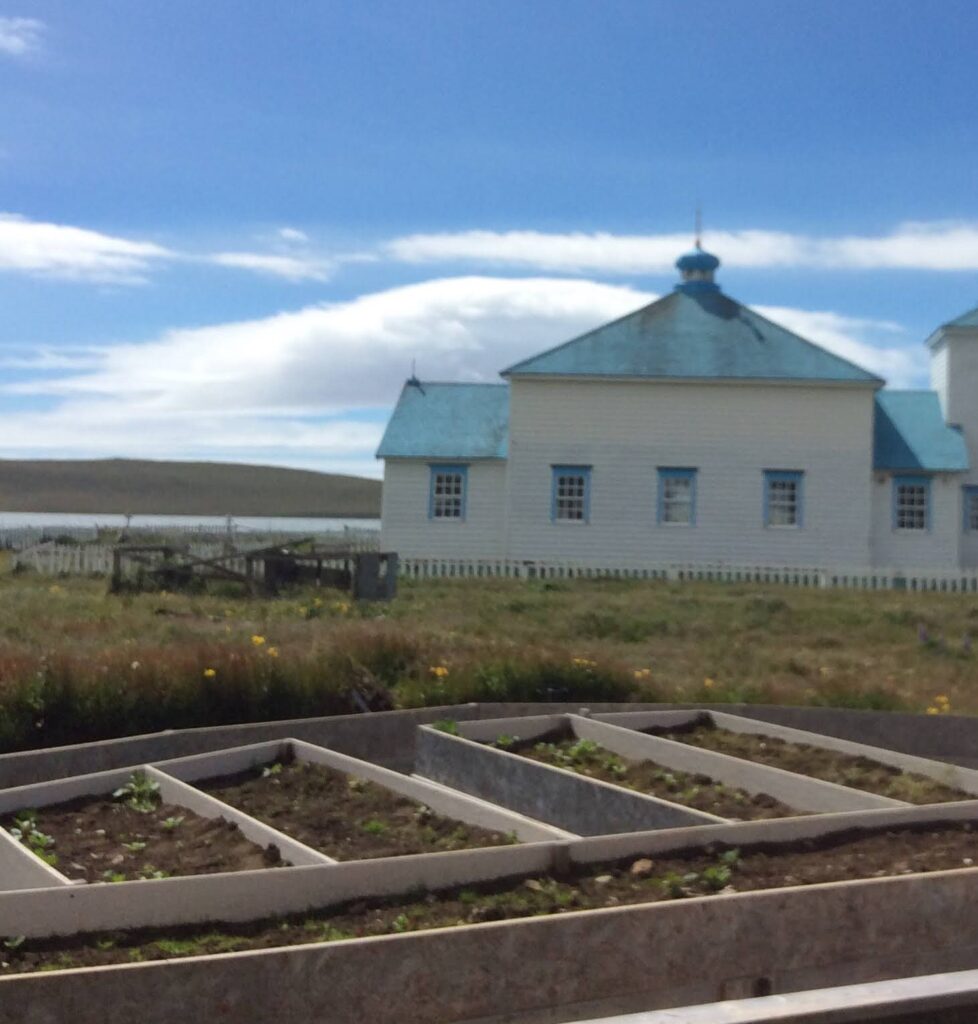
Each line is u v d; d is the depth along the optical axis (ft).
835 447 111.14
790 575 104.53
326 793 27.07
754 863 21.72
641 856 21.54
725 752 32.19
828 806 26.55
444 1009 16.79
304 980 16.19
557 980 17.35
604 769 30.27
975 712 42.93
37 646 46.60
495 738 32.73
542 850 20.75
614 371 111.34
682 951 18.03
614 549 111.86
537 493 112.37
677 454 111.96
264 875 18.93
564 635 61.87
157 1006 15.61
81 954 17.42
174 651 39.27
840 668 53.93
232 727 31.60
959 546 112.68
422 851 22.99
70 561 95.66
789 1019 12.60
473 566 104.17
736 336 115.03
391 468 115.14
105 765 29.66
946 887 19.67
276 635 52.90
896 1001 13.05
